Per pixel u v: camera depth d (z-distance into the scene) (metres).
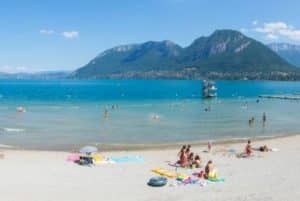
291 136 48.31
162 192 22.50
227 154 35.38
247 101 124.44
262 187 23.77
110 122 62.44
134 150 37.12
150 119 67.38
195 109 90.25
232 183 24.81
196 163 29.88
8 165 28.58
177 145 40.56
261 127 58.69
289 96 150.12
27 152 34.56
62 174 26.31
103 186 23.58
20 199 20.61
